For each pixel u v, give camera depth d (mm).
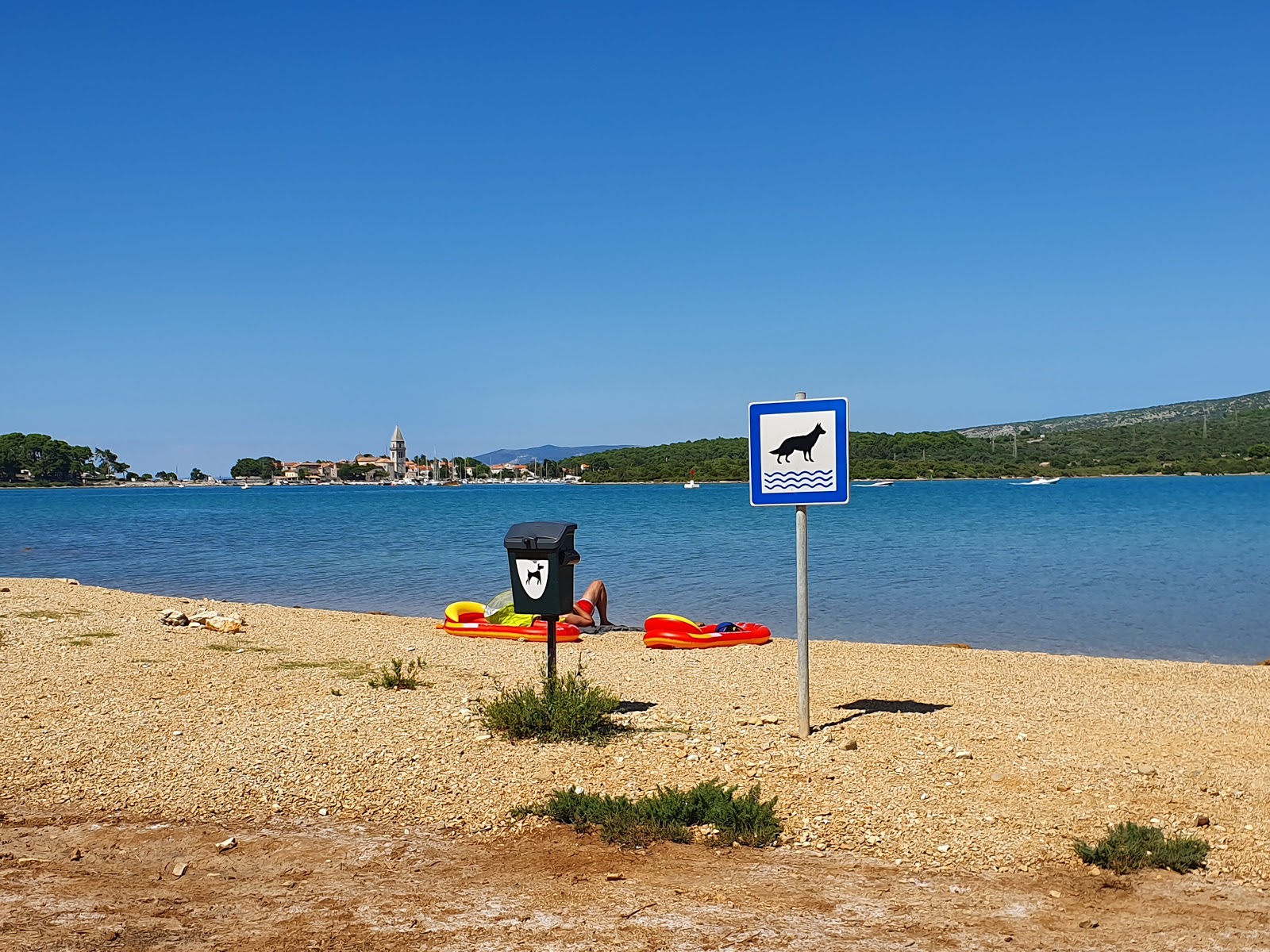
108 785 6340
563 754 6758
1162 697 9102
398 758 6746
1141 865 4887
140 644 11656
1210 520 51281
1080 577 24547
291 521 63625
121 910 4516
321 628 14445
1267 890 4625
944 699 8906
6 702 8422
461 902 4586
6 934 4227
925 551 32562
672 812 5543
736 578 24469
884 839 5301
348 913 4469
